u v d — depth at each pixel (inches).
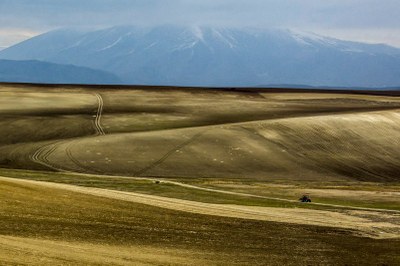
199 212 3752.5
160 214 3511.3
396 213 4675.2
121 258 2247.8
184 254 2536.9
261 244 2947.8
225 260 2498.8
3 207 3004.4
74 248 2322.8
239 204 4803.2
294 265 2541.8
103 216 3206.2
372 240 3312.0
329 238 3275.1
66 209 3243.1
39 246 2222.0
